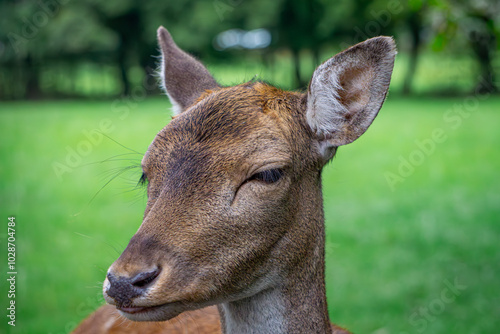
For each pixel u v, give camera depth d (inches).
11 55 1455.5
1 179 526.3
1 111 1168.8
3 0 1433.3
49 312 268.4
